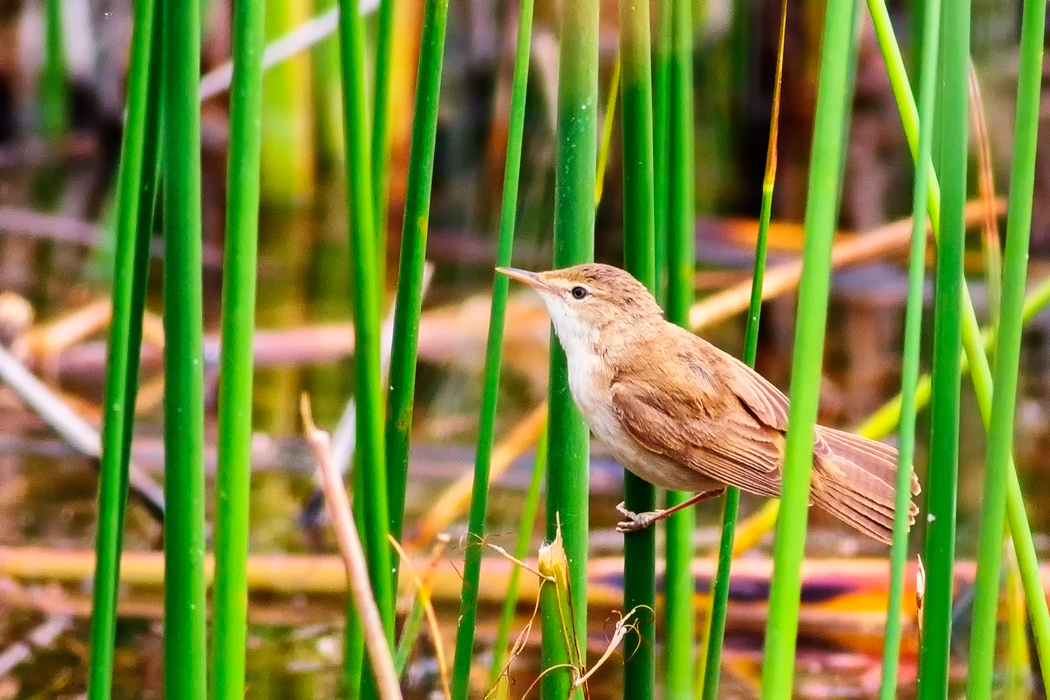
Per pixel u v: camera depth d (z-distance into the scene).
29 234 20.45
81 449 11.23
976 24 21.20
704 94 21.61
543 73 21.84
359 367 5.83
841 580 10.77
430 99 5.88
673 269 6.71
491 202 22.52
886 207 21.38
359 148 5.65
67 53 22.94
